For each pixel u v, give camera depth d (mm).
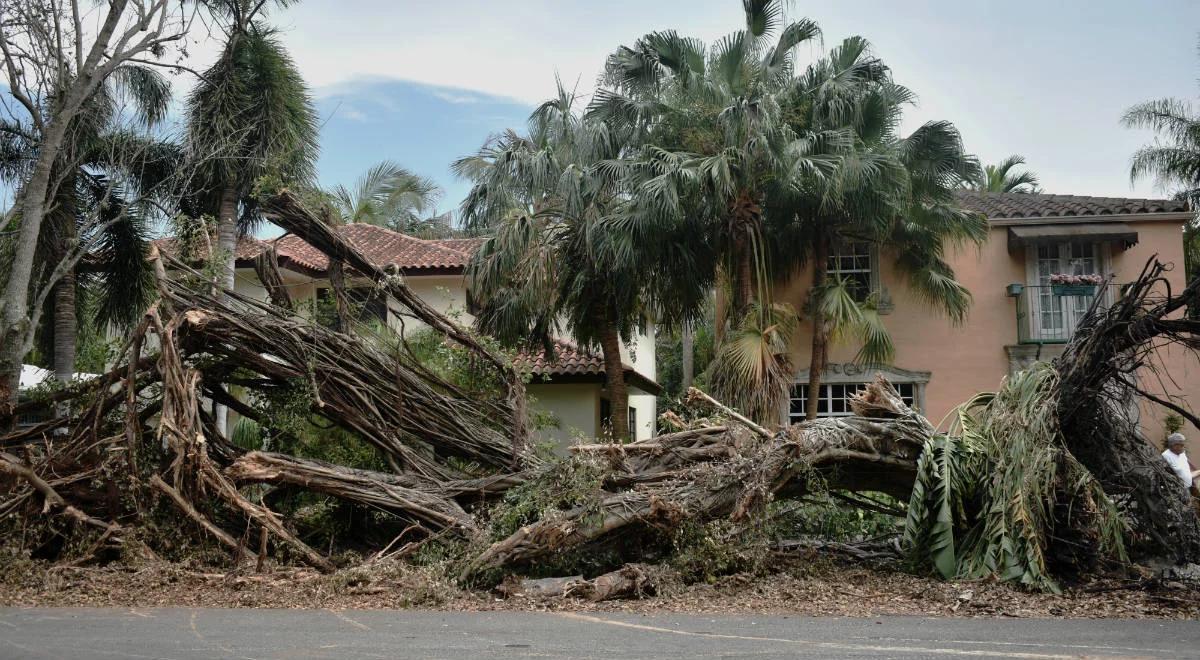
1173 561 9586
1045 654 6020
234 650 6051
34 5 15086
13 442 11703
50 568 9312
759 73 17281
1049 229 19406
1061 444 9656
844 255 19828
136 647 6125
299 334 11055
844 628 7062
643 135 17469
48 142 14836
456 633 6797
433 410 11531
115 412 11500
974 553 9469
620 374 18031
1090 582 9211
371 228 24812
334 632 6785
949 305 18734
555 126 17469
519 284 17094
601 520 9539
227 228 17922
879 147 17141
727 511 9852
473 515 10242
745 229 16953
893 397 10844
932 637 6656
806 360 19516
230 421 19172
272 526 9641
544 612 7949
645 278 17375
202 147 17375
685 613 7902
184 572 9133
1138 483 9742
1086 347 9484
